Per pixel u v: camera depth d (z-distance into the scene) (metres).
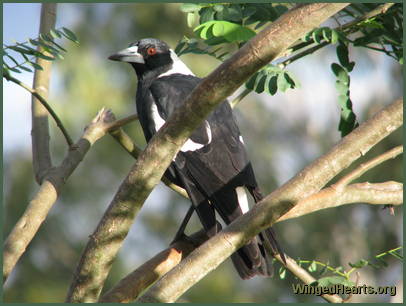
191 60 21.34
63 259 22.28
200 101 5.40
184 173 9.18
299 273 7.89
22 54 7.34
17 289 21.70
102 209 22.84
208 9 8.42
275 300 20.97
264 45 5.05
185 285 5.74
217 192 8.92
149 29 22.98
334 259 21.69
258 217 5.81
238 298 20.86
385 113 5.80
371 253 22.09
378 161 7.56
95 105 22.56
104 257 6.14
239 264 7.59
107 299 6.38
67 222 22.62
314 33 8.14
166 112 10.39
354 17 8.87
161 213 23.23
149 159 5.77
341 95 8.30
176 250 7.24
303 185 5.78
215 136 9.35
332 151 5.81
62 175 8.09
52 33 7.51
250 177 9.15
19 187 22.55
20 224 7.42
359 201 7.53
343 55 8.39
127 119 8.99
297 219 21.81
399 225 22.36
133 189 5.89
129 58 11.52
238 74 5.19
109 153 22.95
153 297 5.68
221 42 8.52
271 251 8.11
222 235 5.83
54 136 22.12
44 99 8.32
